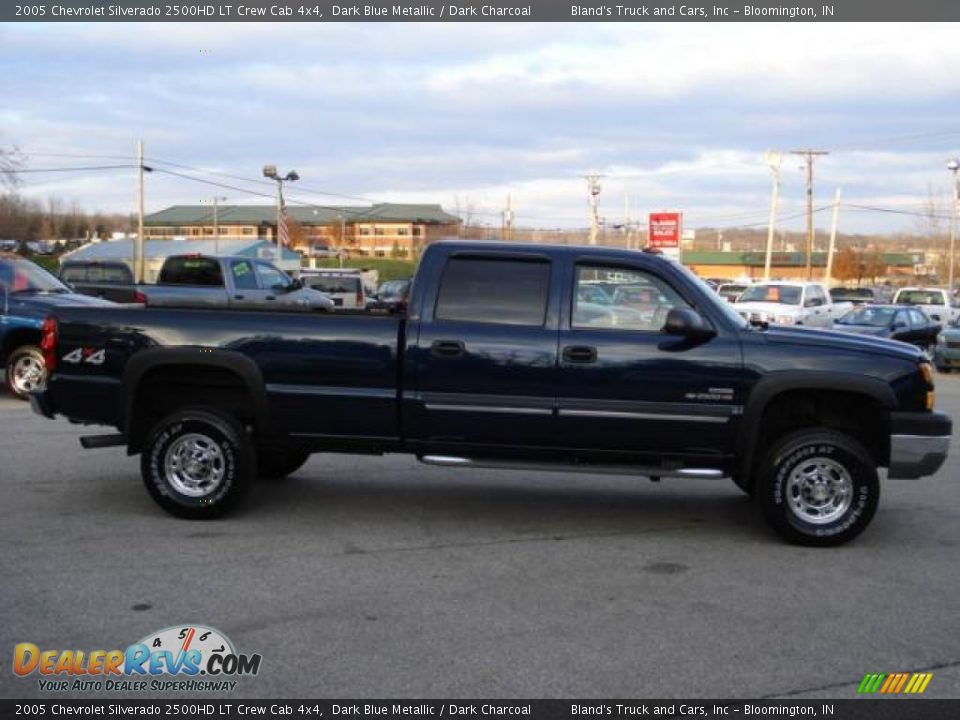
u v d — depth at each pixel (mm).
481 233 85688
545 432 6316
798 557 6023
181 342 6500
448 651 4395
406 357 6336
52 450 8938
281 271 18234
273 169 42438
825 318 26234
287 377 6449
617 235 79750
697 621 4828
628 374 6207
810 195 56469
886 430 6293
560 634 4621
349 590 5211
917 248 95250
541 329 6301
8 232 82000
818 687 4094
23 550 5824
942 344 22094
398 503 7254
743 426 6172
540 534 6469
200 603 4965
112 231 115562
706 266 89938
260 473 7961
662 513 7145
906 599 5227
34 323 11898
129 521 6527
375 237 105500
